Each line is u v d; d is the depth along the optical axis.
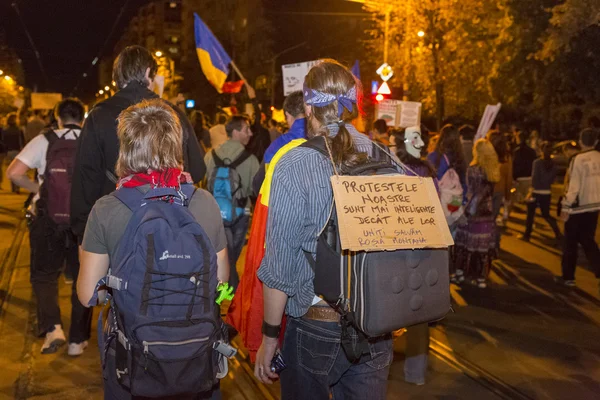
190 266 2.28
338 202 2.26
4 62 54.50
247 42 57.97
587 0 11.50
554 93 18.11
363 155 2.49
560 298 7.07
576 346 5.51
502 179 9.79
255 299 2.67
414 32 24.20
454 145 6.53
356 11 45.75
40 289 4.98
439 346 5.44
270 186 2.45
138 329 2.24
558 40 12.62
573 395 4.49
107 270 2.46
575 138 25.19
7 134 16.08
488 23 20.08
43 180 4.80
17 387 4.38
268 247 2.38
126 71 3.79
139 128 2.46
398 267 2.29
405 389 4.54
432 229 2.39
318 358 2.46
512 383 4.68
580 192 7.29
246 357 5.00
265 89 53.03
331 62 2.58
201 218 2.53
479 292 7.26
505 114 25.02
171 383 2.28
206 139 10.94
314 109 2.56
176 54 104.31
